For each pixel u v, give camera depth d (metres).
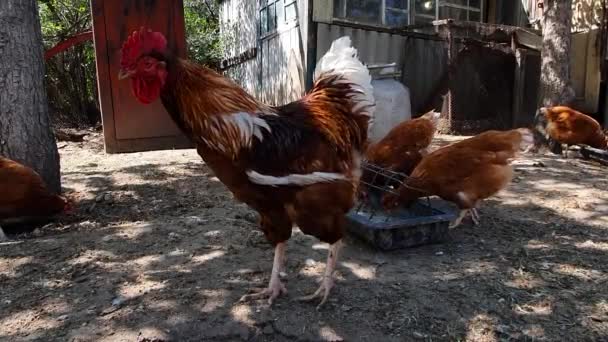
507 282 1.32
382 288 1.28
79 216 1.88
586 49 4.25
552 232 1.70
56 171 2.00
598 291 1.27
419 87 4.58
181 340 1.07
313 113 1.18
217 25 7.85
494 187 1.62
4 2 1.80
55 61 4.79
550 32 3.22
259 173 1.07
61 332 1.10
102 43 2.54
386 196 1.71
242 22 6.12
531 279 1.34
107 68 2.57
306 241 1.61
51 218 1.83
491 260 1.47
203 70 1.08
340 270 1.40
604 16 4.08
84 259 1.45
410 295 1.25
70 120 4.88
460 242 1.62
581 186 2.29
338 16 4.09
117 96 2.62
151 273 1.36
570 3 3.18
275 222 1.20
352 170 1.22
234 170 1.10
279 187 1.10
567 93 3.25
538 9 4.48
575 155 3.10
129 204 2.02
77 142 3.87
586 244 1.59
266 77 5.28
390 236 1.51
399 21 4.43
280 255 1.25
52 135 1.99
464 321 1.14
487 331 1.11
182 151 3.29
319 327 1.12
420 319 1.15
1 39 1.81
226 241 1.58
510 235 1.68
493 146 1.63
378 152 1.90
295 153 1.09
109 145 2.65
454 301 1.22
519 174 2.53
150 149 2.73
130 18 2.55
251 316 1.15
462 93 4.46
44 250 1.51
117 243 1.56
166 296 1.24
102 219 1.84
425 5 4.57
